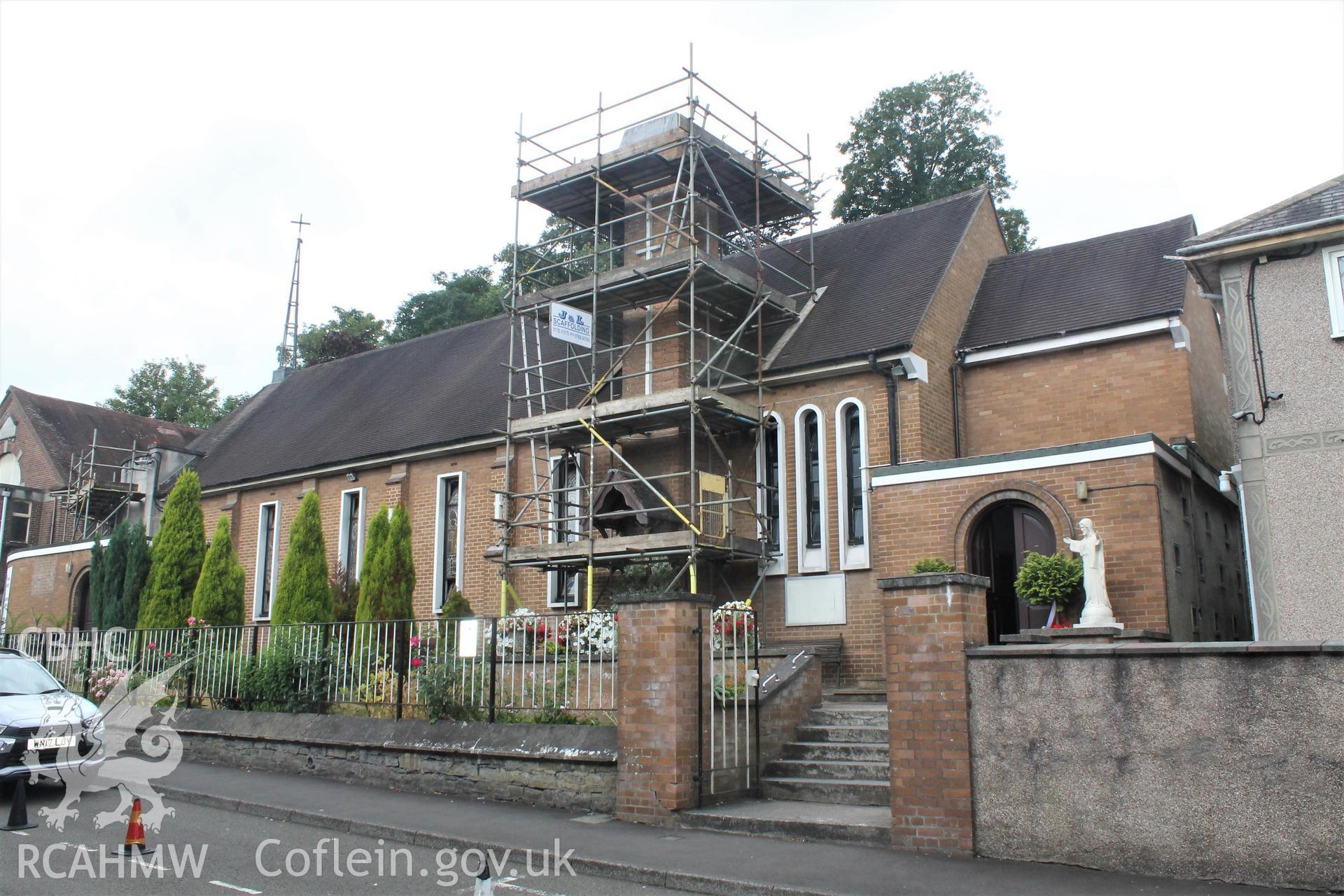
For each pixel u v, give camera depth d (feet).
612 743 42.01
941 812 33.09
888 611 34.88
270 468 101.19
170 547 82.23
